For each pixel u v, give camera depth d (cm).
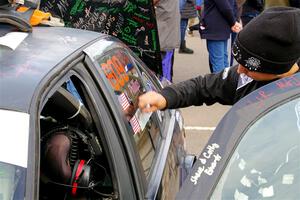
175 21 617
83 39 255
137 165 238
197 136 586
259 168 161
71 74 220
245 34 213
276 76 215
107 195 230
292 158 164
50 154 233
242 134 166
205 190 154
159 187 248
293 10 210
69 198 236
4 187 171
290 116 170
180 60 998
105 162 237
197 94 254
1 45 216
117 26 398
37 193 175
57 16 399
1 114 180
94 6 404
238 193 156
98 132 231
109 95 239
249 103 175
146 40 394
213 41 739
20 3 276
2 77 195
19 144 176
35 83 195
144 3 382
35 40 235
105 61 254
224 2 711
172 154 295
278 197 157
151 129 283
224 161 160
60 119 242
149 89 307
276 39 205
